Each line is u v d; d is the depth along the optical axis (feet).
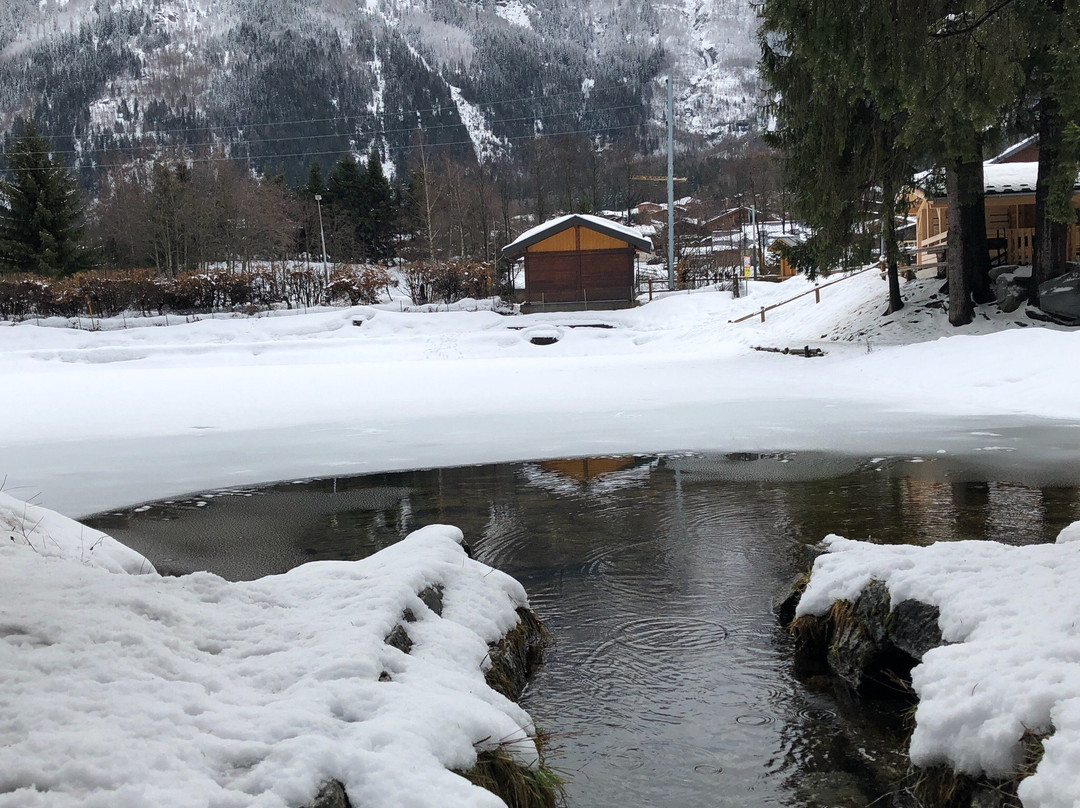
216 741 8.16
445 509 28.66
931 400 52.42
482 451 40.37
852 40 36.81
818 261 76.02
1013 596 12.44
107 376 85.10
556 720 12.96
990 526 23.72
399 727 8.89
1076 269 73.05
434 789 7.93
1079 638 10.40
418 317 134.72
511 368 85.71
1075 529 16.08
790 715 13.05
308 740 8.12
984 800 9.34
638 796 10.82
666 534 24.32
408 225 255.29
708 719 12.94
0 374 97.86
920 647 13.20
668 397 59.41
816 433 42.22
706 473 33.42
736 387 63.77
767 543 22.95
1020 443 37.29
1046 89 61.57
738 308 122.31
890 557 15.17
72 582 13.12
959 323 72.84
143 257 226.58
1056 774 8.28
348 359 114.01
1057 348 54.34
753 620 17.16
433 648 12.35
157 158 242.78
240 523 27.35
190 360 112.98
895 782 11.06
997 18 33.68
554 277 142.10
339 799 7.72
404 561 15.26
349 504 29.89
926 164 72.43
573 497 29.89
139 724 8.35
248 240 216.13
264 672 10.23
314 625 11.93
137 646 10.44
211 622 12.02
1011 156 108.68
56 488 33.73
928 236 102.99
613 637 16.39
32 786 7.07
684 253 229.86
